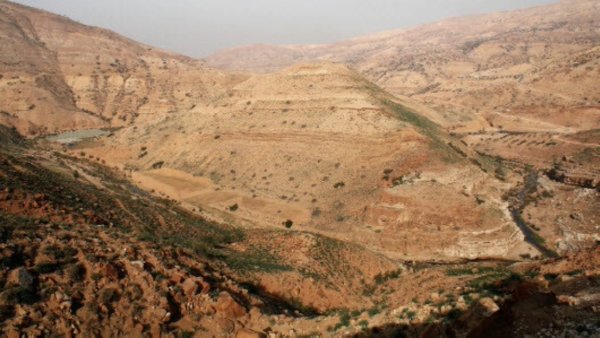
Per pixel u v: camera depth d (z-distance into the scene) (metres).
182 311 27.69
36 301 24.41
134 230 43.44
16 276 24.97
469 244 60.81
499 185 82.31
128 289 27.42
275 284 37.69
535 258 59.22
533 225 69.94
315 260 44.06
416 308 27.91
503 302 24.91
